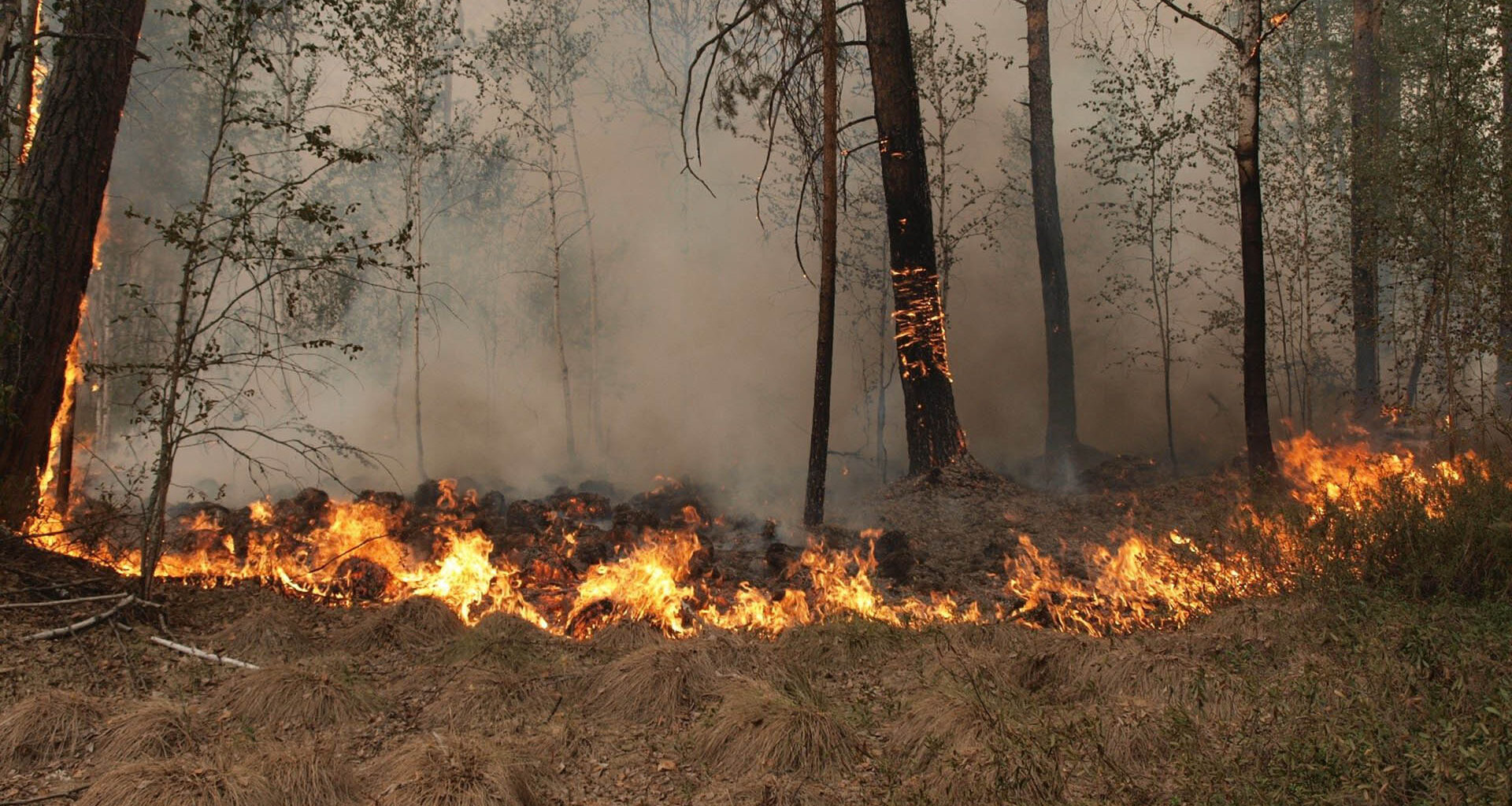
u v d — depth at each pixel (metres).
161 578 8.60
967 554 13.03
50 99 9.05
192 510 14.13
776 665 6.84
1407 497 8.37
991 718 5.59
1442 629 6.09
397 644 7.57
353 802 5.12
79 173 9.05
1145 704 5.70
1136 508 14.48
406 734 6.04
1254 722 5.08
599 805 5.19
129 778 5.01
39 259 8.80
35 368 8.72
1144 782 4.94
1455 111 14.27
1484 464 8.97
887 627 7.76
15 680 6.31
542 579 10.88
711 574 11.02
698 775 5.52
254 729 5.96
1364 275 18.58
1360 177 17.88
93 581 7.74
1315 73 21.98
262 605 8.20
